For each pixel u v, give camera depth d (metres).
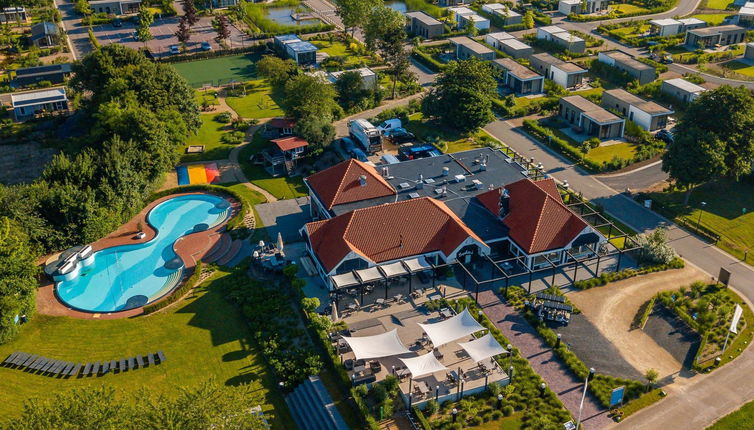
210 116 158.88
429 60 191.88
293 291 97.06
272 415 77.06
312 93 143.12
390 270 94.38
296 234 112.06
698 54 194.12
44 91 162.38
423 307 93.12
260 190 126.88
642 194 122.00
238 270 101.88
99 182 110.50
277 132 145.00
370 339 82.81
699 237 110.62
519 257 101.44
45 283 100.81
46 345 87.94
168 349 87.19
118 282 100.94
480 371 81.25
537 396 78.50
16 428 61.44
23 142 145.25
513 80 173.25
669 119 155.12
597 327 89.81
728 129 116.31
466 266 101.38
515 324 90.31
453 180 117.50
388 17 193.75
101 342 88.56
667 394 78.94
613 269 101.88
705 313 90.38
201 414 61.88
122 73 140.38
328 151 140.50
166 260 106.00
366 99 162.88
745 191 123.56
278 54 198.75
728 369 82.50
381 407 74.69
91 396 63.44
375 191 111.88
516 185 109.38
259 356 86.06
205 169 133.88
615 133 147.62
